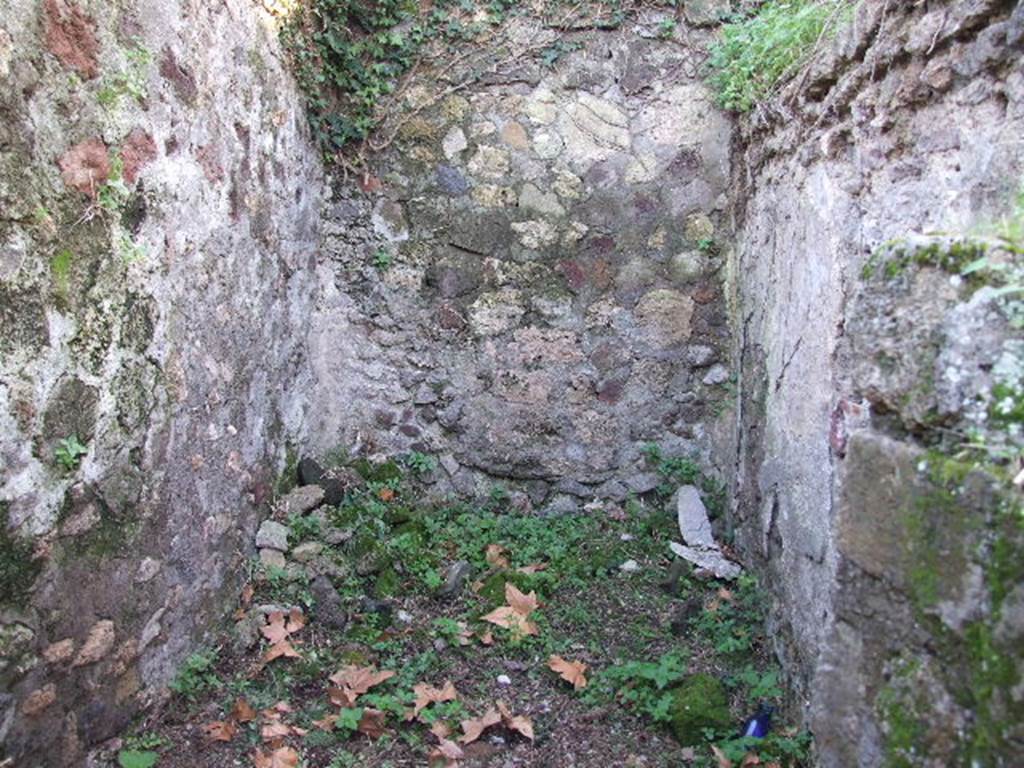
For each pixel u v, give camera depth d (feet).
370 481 13.96
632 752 8.82
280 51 12.30
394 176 14.06
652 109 13.97
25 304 6.71
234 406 10.81
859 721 4.75
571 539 13.28
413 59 13.92
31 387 6.77
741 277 13.41
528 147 13.99
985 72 6.21
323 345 14.11
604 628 11.19
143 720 8.59
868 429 4.89
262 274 11.69
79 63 7.47
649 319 14.16
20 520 6.68
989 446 4.09
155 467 8.69
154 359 8.64
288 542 11.79
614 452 14.28
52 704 7.20
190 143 9.46
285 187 12.46
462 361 14.25
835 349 8.27
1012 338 4.10
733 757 8.45
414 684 9.76
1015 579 3.81
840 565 4.95
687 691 9.27
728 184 13.96
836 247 8.44
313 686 9.70
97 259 7.66
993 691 3.88
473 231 14.06
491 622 10.98
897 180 7.47
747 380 12.73
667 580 12.15
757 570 11.65
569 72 13.94
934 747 4.21
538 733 9.12
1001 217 5.66
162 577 8.90
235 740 8.67
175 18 9.16
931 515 4.26
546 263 14.12
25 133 6.73
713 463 14.21
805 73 9.66
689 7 13.80
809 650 8.67
